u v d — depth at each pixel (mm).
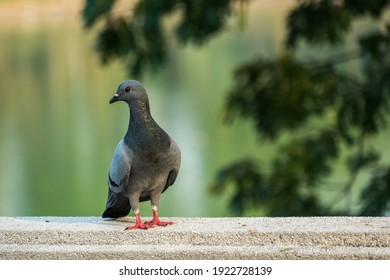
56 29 78438
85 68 54062
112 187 6242
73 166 24219
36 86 45906
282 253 5996
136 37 12898
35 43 68938
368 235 6078
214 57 57344
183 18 12828
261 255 5988
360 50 13438
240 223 6422
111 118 33281
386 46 13281
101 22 13016
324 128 13367
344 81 13531
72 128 31094
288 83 13352
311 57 13828
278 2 79188
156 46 12984
